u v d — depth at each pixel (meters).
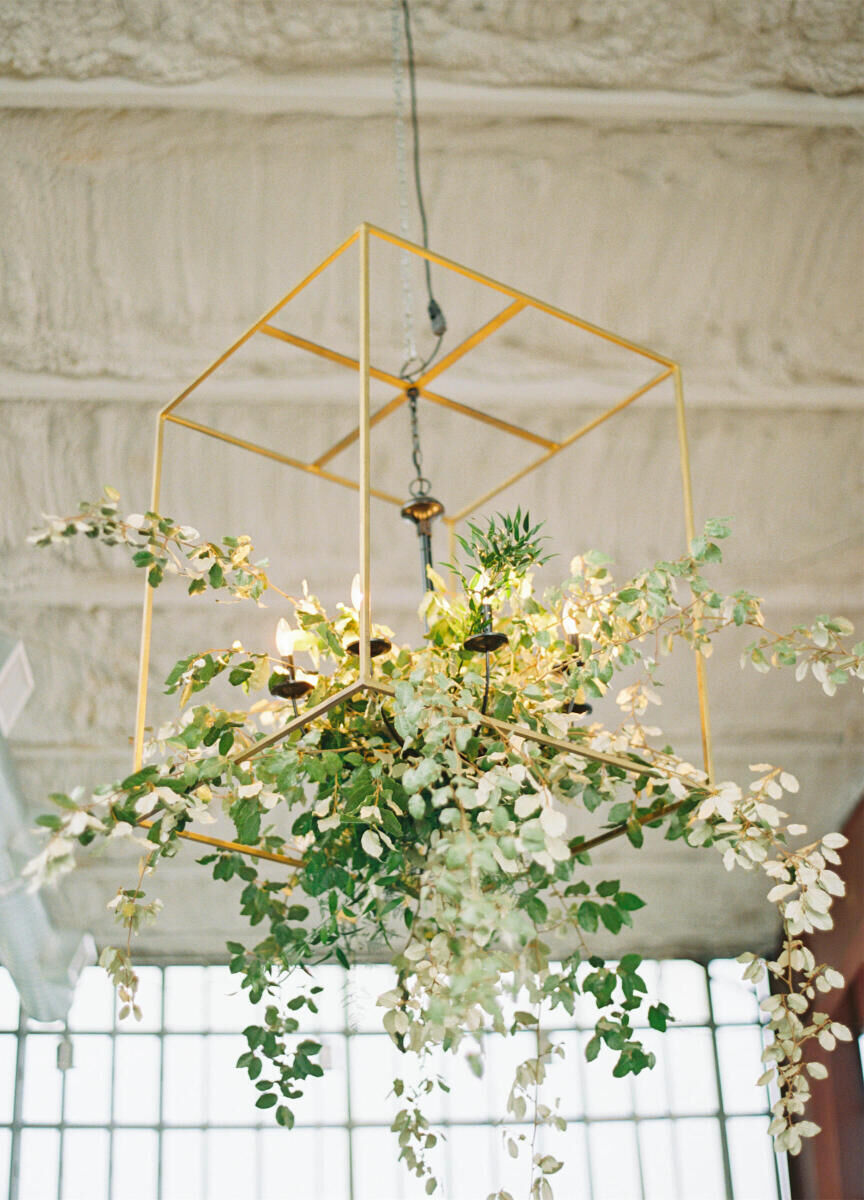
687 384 3.83
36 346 3.62
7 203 3.33
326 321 3.63
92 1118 6.19
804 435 4.00
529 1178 6.11
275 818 4.88
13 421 3.77
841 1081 5.68
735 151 3.38
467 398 3.81
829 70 3.22
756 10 3.10
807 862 1.87
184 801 1.80
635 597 1.84
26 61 3.08
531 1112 6.18
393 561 4.15
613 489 4.04
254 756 1.87
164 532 1.77
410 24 3.10
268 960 2.06
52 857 1.61
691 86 3.24
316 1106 6.21
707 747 1.91
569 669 1.92
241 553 1.86
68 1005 5.51
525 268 3.57
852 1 3.08
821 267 3.62
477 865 1.53
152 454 3.86
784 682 4.73
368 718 1.87
